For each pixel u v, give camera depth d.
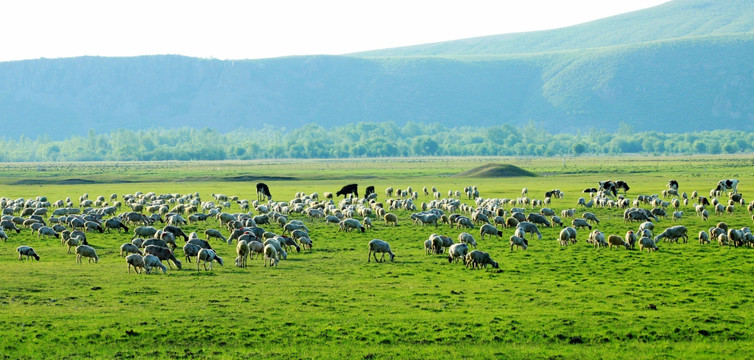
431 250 53.66
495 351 29.25
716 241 57.97
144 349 29.38
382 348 29.72
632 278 43.00
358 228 67.00
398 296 38.09
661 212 76.62
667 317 33.75
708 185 128.25
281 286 40.41
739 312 34.66
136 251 48.91
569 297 37.91
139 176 185.12
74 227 64.06
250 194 121.31
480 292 39.22
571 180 151.75
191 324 32.47
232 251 53.41
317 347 29.77
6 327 31.52
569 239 58.62
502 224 68.62
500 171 172.62
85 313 33.94
